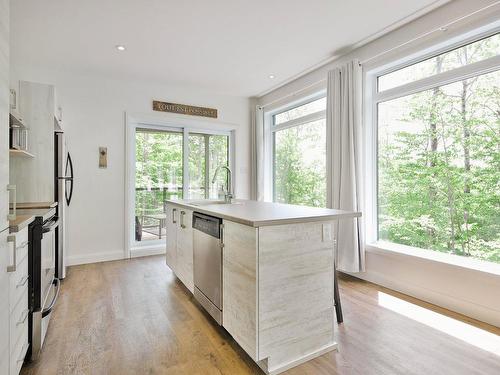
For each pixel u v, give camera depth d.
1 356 1.26
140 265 3.91
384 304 2.63
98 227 4.11
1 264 1.27
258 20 2.71
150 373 1.69
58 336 2.08
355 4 2.49
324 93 4.02
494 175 2.36
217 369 1.73
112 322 2.30
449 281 2.52
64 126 3.88
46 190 2.91
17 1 2.38
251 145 5.32
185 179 4.85
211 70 3.94
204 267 2.35
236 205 2.65
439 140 2.75
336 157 3.41
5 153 1.34
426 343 2.00
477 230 2.48
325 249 1.91
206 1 2.41
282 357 1.73
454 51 2.62
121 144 4.25
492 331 2.15
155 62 3.66
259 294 1.65
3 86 1.31
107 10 2.53
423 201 2.89
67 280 3.29
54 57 3.48
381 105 3.30
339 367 1.74
